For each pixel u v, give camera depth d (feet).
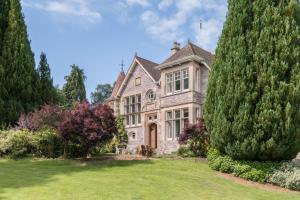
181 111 90.48
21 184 39.47
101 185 39.99
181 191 39.60
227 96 52.19
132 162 57.26
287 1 52.21
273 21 51.26
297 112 48.80
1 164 54.13
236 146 50.78
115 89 126.82
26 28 80.64
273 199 39.29
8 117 71.26
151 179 44.65
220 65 55.98
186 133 69.21
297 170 48.34
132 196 36.04
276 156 50.31
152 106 99.91
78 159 60.13
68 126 55.62
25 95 75.05
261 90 50.01
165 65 94.32
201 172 52.08
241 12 54.19
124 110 109.81
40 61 82.23
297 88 48.65
